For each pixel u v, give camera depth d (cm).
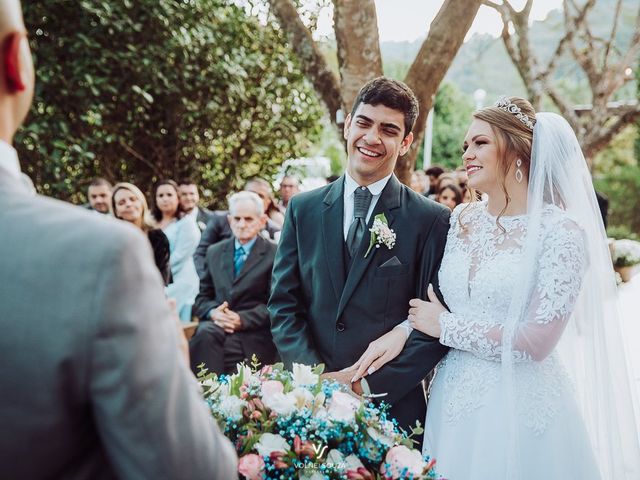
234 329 411
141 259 87
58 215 87
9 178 90
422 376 225
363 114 229
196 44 729
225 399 168
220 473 91
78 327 80
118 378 81
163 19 684
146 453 82
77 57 665
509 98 229
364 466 163
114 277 83
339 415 162
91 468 88
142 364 83
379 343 226
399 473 156
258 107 843
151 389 83
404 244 235
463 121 2175
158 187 584
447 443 226
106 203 584
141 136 788
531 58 952
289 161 930
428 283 238
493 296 218
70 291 81
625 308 642
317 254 240
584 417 224
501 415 216
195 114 755
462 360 229
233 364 407
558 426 213
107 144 760
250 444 158
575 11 958
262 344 418
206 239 573
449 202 653
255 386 174
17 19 90
